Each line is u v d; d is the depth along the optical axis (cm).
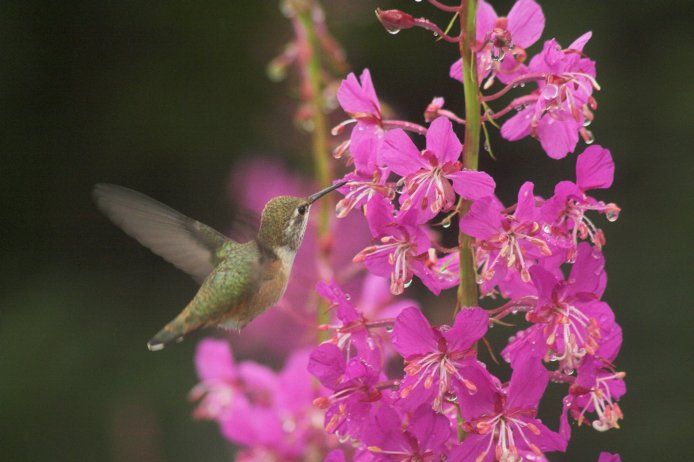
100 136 1399
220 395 771
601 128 1365
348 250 862
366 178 472
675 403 1217
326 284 500
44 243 1377
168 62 1405
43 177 1394
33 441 1195
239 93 1391
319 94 773
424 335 442
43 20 1396
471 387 432
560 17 1370
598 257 453
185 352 1236
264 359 1030
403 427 443
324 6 892
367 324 485
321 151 768
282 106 938
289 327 1020
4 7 1387
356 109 488
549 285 445
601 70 1366
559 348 455
